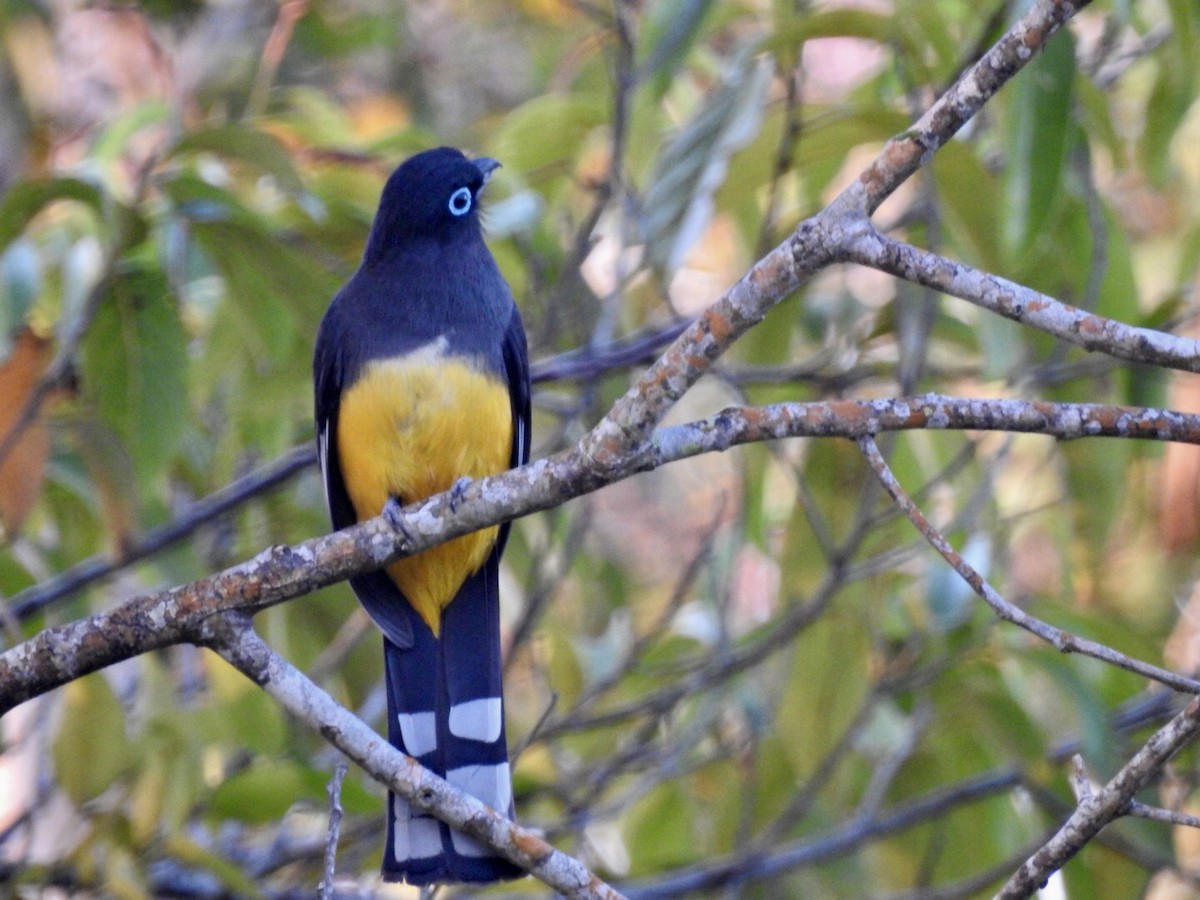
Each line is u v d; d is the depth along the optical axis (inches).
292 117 413.7
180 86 434.0
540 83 605.9
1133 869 408.8
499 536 325.1
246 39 534.6
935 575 388.8
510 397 338.6
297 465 391.9
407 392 321.4
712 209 392.5
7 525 332.5
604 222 478.3
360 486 329.7
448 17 649.6
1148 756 227.3
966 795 412.8
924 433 432.8
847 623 410.9
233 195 347.6
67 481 386.0
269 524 440.5
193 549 396.2
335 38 549.3
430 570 318.0
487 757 312.7
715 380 481.7
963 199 361.4
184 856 343.0
